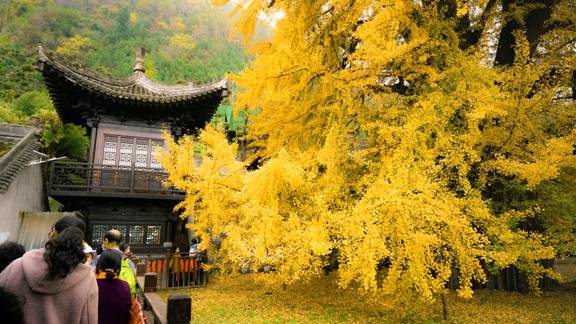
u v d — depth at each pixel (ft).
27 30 151.94
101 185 38.50
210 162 20.68
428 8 20.45
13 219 29.66
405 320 20.79
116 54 165.68
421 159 15.89
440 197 15.37
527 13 26.09
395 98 21.70
